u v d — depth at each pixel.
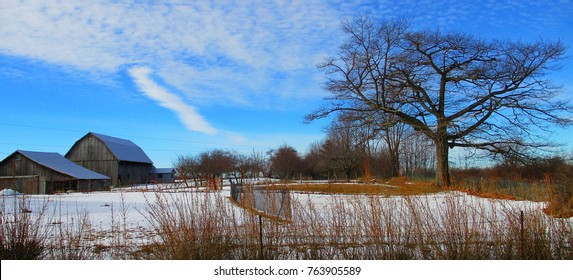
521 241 6.89
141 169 71.81
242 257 6.84
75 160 65.50
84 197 27.08
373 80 33.62
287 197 8.56
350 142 51.28
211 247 6.84
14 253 6.95
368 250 6.89
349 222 7.27
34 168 51.44
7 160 52.38
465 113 32.97
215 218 7.07
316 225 7.28
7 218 7.36
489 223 7.43
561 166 29.70
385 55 32.94
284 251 6.95
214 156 57.69
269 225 7.26
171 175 76.62
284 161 55.44
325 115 34.84
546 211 7.89
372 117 33.97
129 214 15.98
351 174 53.06
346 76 34.03
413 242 7.04
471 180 17.36
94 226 12.02
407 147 52.59
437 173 31.45
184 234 6.86
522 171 29.89
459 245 6.97
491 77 31.64
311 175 59.34
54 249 7.34
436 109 33.22
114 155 64.50
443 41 31.72
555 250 7.20
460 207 7.41
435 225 7.24
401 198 8.57
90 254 7.95
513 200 9.74
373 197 7.69
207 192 9.62
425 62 32.59
